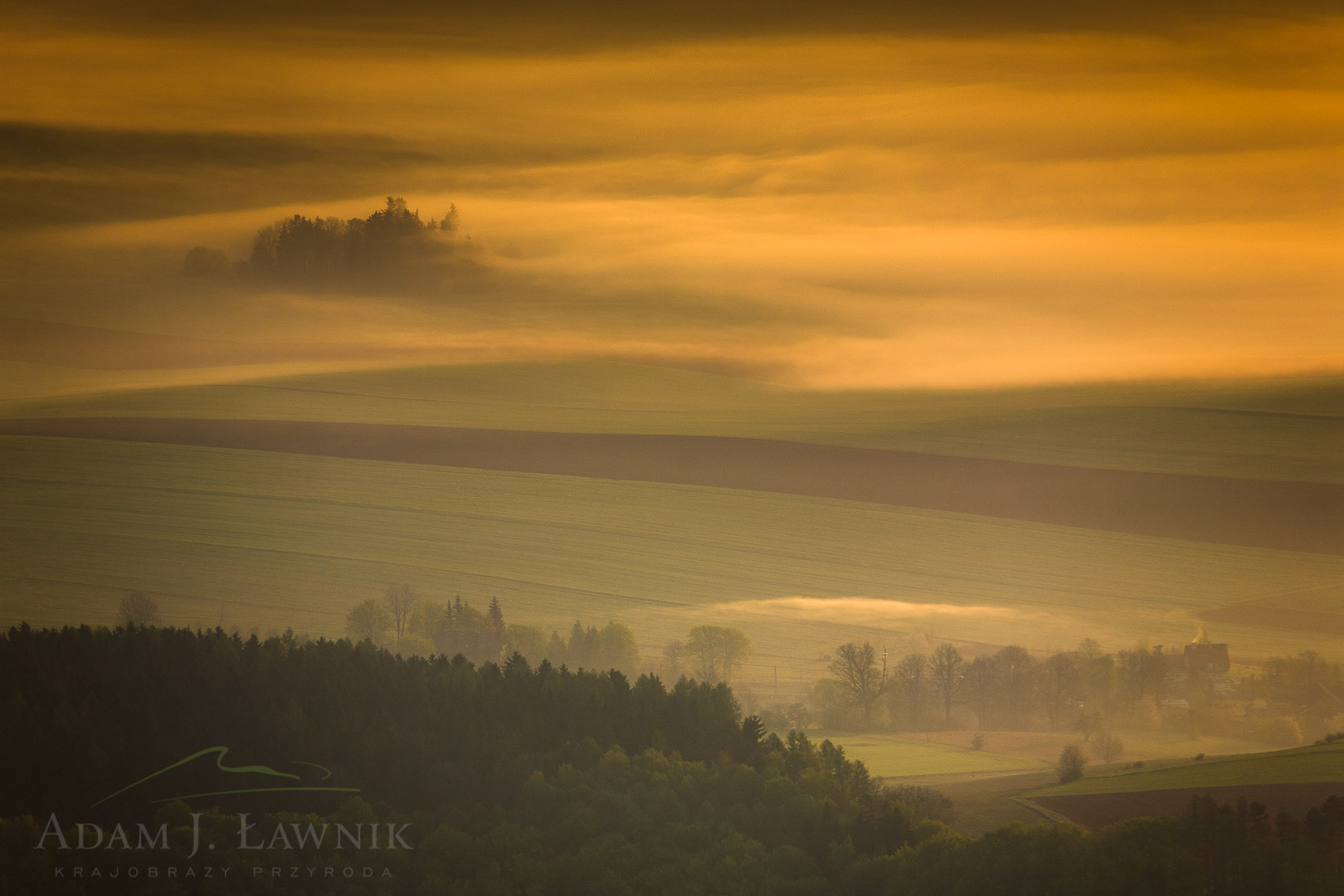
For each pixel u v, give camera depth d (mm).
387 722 176250
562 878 144125
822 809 157375
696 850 152875
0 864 137000
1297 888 133375
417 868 144875
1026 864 139875
